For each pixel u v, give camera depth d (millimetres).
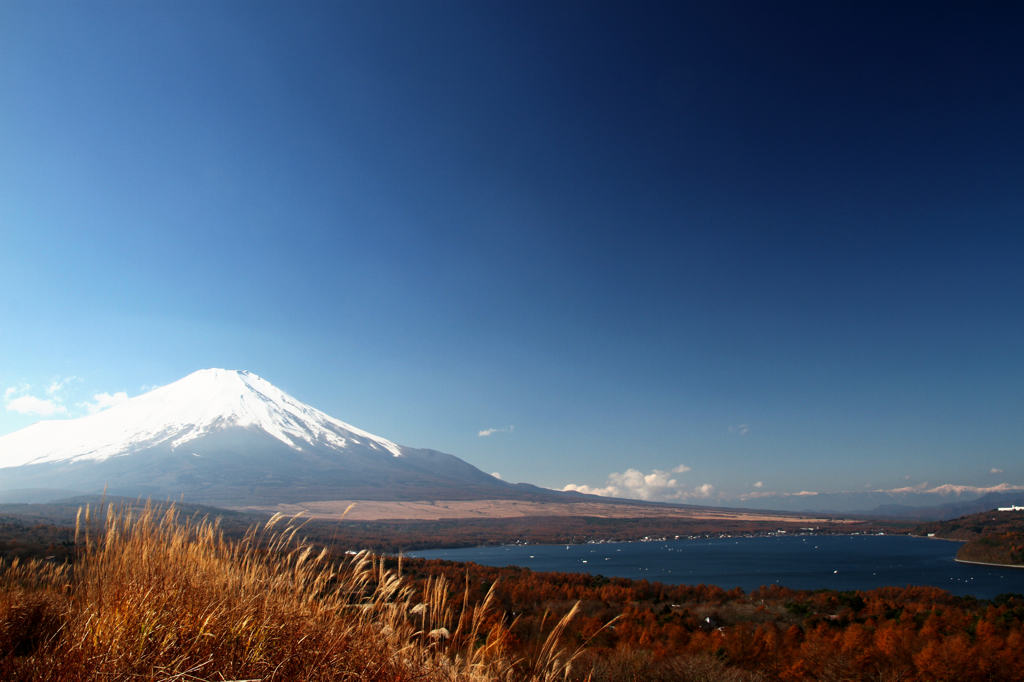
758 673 21547
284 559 5355
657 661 18406
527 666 5711
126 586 4293
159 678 3295
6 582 4793
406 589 5438
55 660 3383
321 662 4086
